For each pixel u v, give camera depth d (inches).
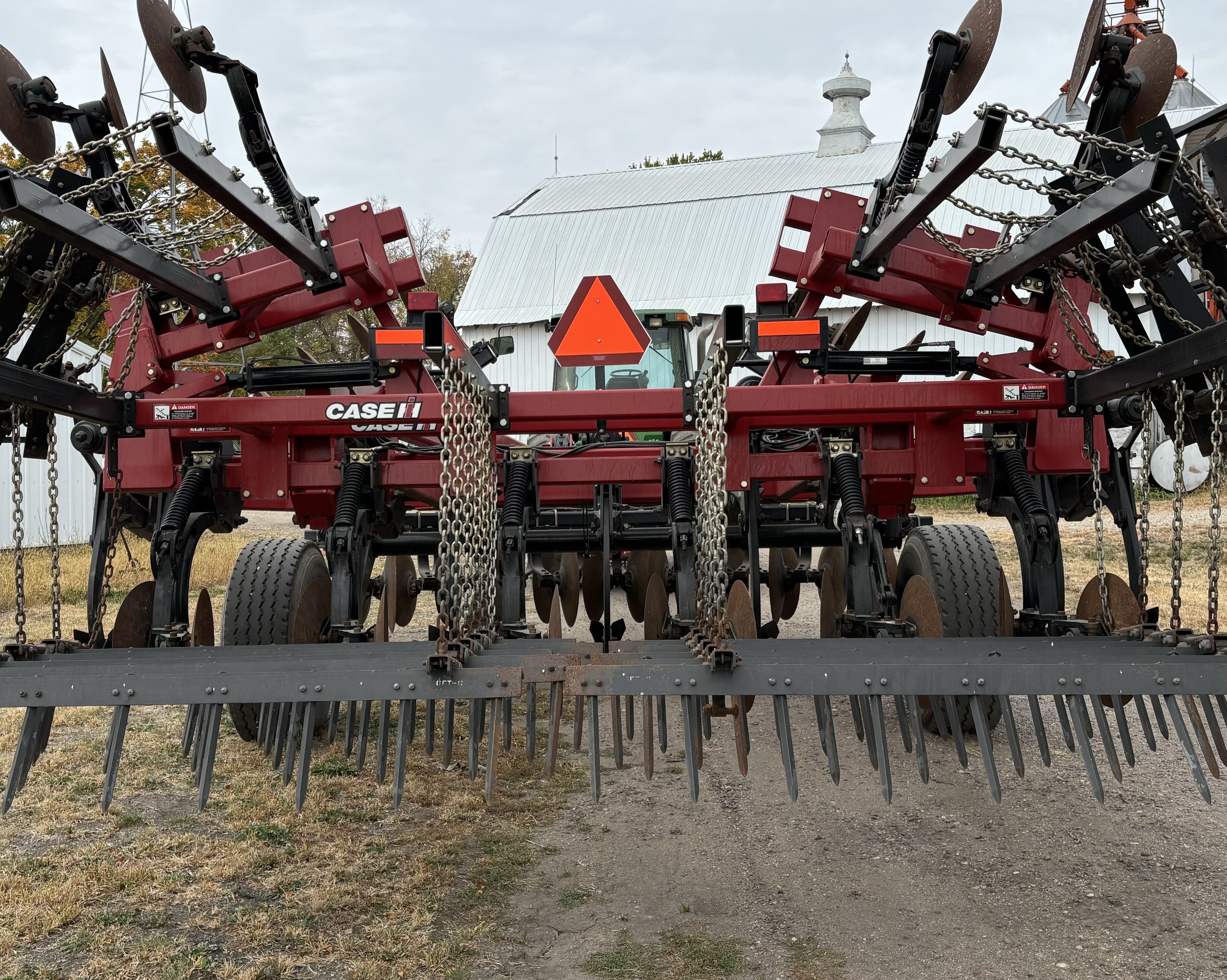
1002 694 106.5
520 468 176.2
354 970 117.7
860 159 829.8
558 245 773.9
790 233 730.2
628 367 273.3
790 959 120.3
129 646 171.2
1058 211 157.2
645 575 247.4
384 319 182.1
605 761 198.5
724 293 709.3
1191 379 153.0
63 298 153.0
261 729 141.3
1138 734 212.1
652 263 745.0
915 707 126.1
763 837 159.6
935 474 170.7
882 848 154.5
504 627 155.7
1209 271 139.0
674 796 178.5
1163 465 586.6
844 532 176.9
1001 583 184.4
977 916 131.1
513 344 232.8
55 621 136.7
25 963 119.4
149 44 126.7
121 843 155.2
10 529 543.8
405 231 181.6
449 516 166.7
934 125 138.2
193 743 168.4
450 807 171.9
